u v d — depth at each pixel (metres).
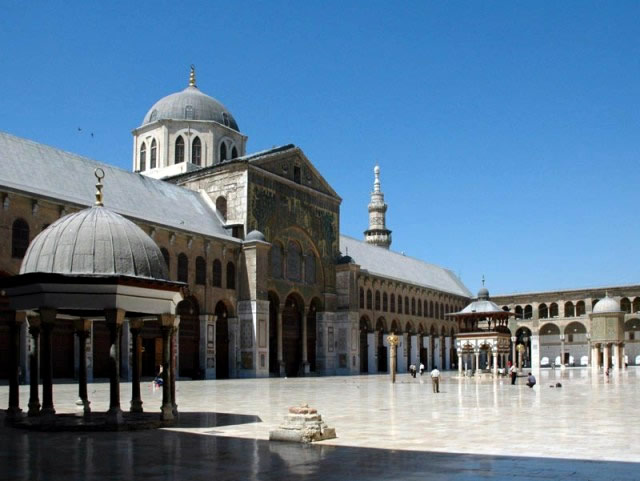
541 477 11.49
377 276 83.12
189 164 69.56
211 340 57.22
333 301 74.00
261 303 60.38
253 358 59.44
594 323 83.44
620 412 24.92
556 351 110.31
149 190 58.47
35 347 20.69
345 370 73.12
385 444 15.75
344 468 12.48
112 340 18.78
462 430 18.80
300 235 69.69
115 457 13.73
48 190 46.75
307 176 71.69
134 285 19.19
